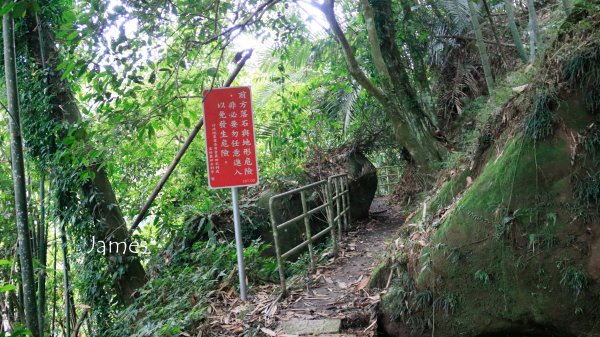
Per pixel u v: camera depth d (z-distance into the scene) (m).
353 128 9.50
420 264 3.99
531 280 3.45
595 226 3.29
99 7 3.71
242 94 4.89
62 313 9.07
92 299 6.54
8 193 7.03
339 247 6.57
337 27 6.30
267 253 6.99
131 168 8.36
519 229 3.53
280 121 8.59
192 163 8.77
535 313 3.42
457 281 3.75
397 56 7.09
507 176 3.66
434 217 4.40
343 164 8.89
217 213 7.15
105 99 3.83
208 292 5.02
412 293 3.98
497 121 4.33
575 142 3.43
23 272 3.92
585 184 3.35
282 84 8.39
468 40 8.95
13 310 6.33
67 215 6.41
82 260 6.57
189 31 4.33
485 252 3.65
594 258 3.25
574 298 3.29
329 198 6.27
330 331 3.94
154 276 6.30
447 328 3.78
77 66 3.72
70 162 5.86
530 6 4.97
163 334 4.10
